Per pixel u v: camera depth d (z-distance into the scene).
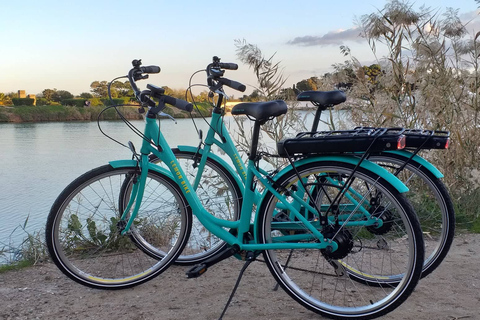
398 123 4.64
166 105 2.82
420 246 2.21
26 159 6.81
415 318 2.43
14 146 8.05
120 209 3.02
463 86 4.73
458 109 4.60
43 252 3.54
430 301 2.63
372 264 3.08
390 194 2.24
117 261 3.35
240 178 3.21
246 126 4.31
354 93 4.68
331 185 2.39
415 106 4.60
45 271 3.26
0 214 4.44
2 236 3.90
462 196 4.36
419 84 4.59
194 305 2.66
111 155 6.66
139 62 2.71
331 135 2.37
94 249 3.50
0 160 6.77
